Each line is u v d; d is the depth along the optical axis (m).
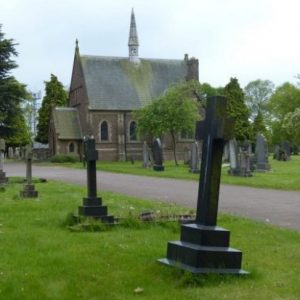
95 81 76.62
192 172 40.44
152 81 80.00
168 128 58.41
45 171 47.09
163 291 7.77
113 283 8.17
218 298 7.41
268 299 7.41
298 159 66.25
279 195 23.28
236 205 19.47
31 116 111.19
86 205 14.12
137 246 10.95
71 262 9.48
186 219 14.01
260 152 41.16
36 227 13.43
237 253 8.71
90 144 14.27
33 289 7.86
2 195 22.48
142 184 30.05
